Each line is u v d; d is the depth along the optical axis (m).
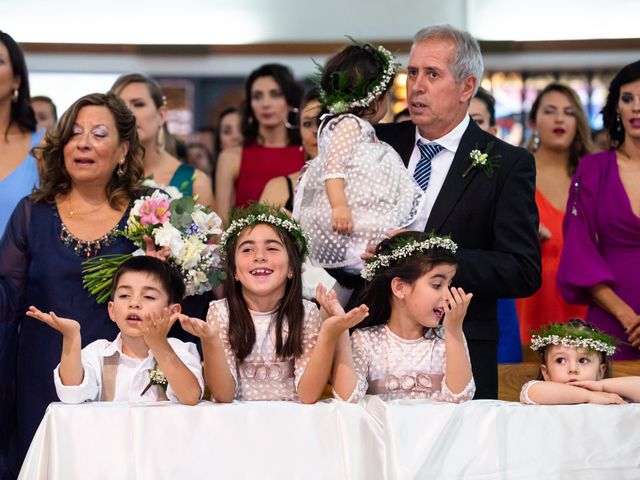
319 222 5.24
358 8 11.09
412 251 4.75
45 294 5.14
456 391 4.50
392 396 4.69
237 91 11.21
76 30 11.07
